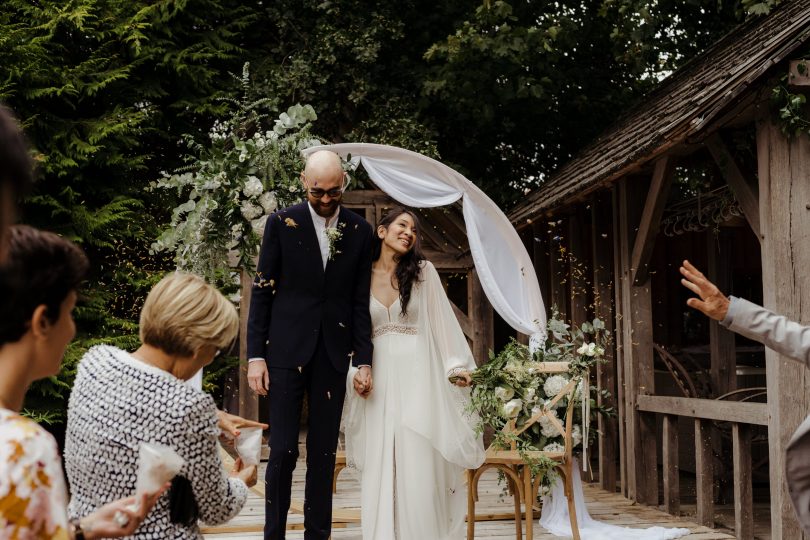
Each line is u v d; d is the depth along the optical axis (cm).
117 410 193
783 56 450
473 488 484
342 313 432
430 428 443
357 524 566
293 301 426
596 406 573
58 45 956
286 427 417
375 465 444
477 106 1088
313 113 518
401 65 1142
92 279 952
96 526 158
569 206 811
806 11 531
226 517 208
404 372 449
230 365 948
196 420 195
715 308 241
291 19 1134
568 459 477
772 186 476
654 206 608
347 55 1123
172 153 1108
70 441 198
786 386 469
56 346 144
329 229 425
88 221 916
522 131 1184
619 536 523
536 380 479
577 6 1143
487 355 939
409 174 643
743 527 522
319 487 423
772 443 475
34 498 122
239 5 1153
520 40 1012
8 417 128
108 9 1011
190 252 486
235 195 483
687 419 784
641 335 662
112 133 959
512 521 575
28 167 105
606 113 1202
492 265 651
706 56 842
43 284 138
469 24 1027
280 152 505
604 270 770
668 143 516
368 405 452
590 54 1202
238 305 916
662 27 1152
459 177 641
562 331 587
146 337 204
